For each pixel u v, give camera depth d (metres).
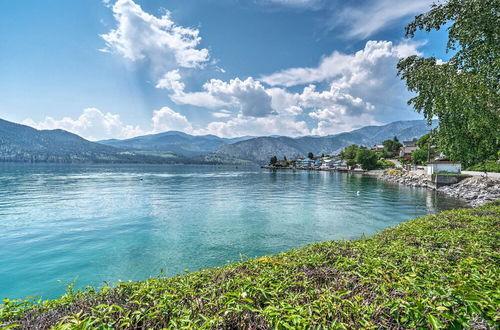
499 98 7.84
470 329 2.62
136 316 3.06
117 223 21.66
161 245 16.02
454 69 8.98
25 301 3.65
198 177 88.69
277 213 25.81
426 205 30.19
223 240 17.03
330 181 70.75
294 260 5.55
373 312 2.95
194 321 2.95
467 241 6.51
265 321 2.99
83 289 10.67
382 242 7.30
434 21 9.60
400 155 128.25
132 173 107.31
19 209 27.16
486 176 40.31
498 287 3.10
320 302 3.19
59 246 15.86
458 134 9.59
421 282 3.52
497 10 7.71
